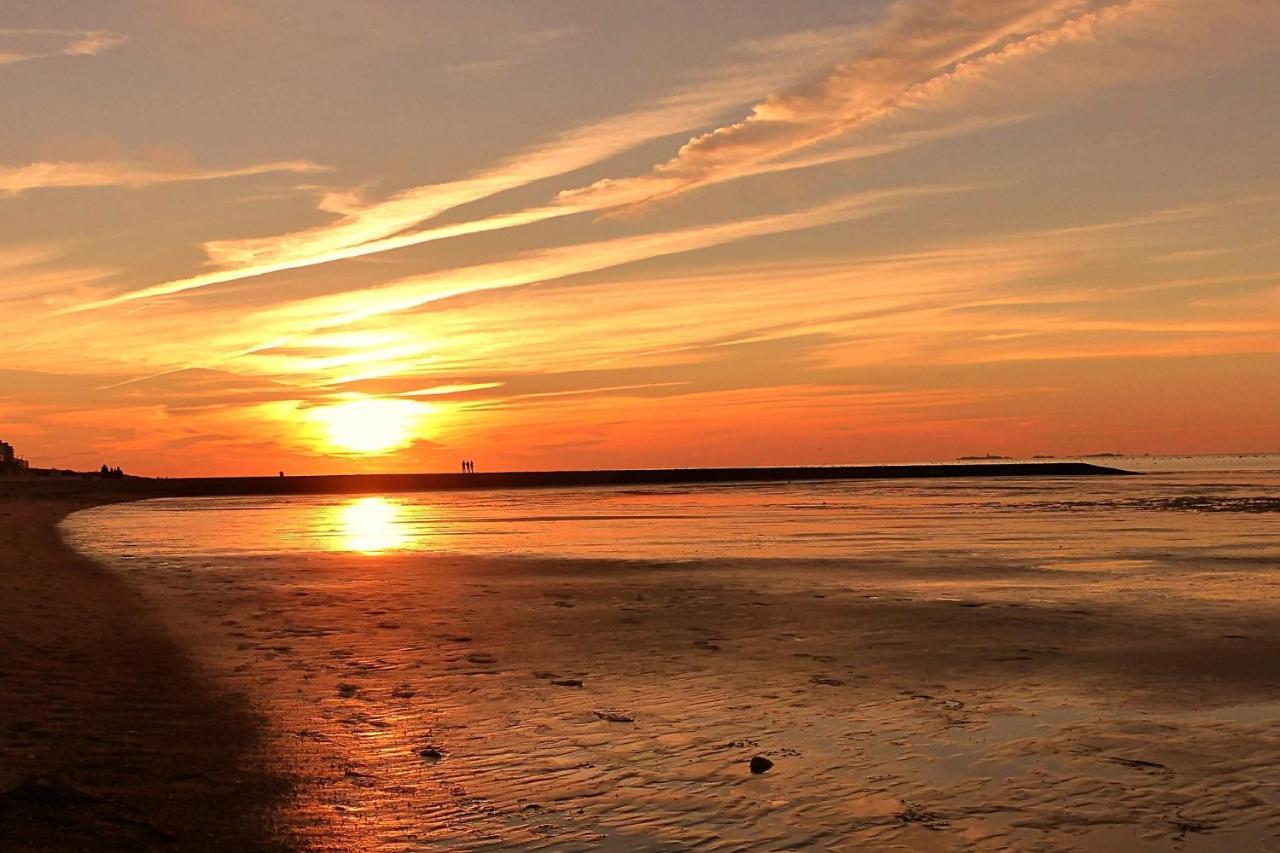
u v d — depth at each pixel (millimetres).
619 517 55625
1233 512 53438
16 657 14344
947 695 12508
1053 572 25625
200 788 8953
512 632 17297
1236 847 7715
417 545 36875
